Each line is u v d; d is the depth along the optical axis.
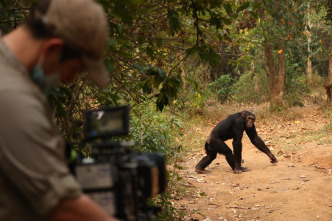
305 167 9.34
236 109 19.81
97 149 1.50
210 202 7.04
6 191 1.29
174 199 7.19
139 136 7.81
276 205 6.60
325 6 17.38
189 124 14.97
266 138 13.73
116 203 1.39
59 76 1.40
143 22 4.00
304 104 20.02
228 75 20.27
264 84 21.17
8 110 1.21
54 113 3.80
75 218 1.23
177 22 3.46
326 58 27.83
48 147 1.23
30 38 1.34
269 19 12.62
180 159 10.76
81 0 1.36
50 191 1.20
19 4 3.17
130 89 4.81
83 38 1.34
